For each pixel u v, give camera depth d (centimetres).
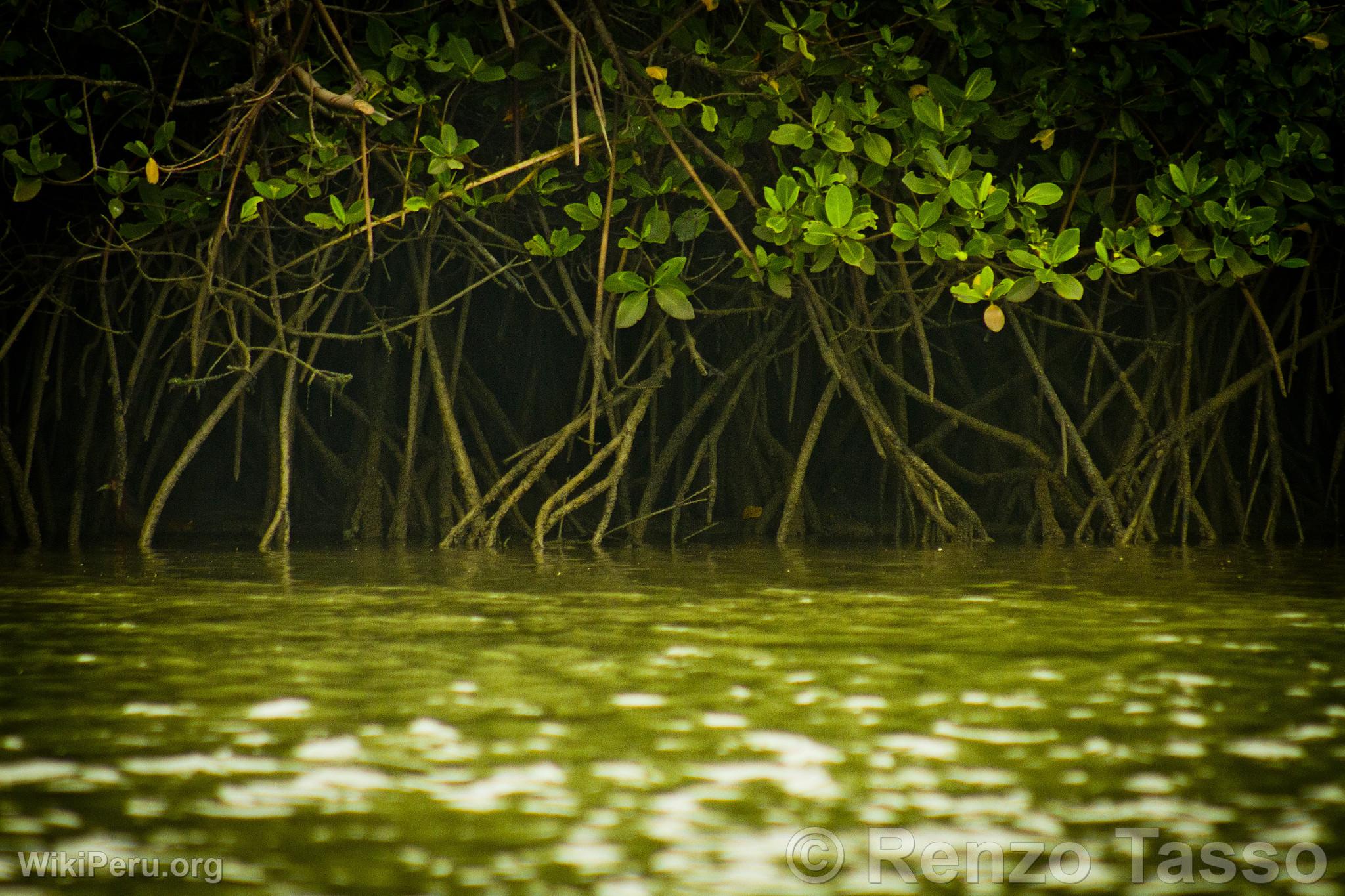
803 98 1567
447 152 1445
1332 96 1594
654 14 1614
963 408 2070
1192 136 1677
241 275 1766
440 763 527
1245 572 1272
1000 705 625
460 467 1738
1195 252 1562
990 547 1670
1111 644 796
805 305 1775
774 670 709
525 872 411
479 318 2086
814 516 1936
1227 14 1557
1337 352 2177
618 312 1457
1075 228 1480
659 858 424
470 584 1138
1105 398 1842
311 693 647
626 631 845
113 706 620
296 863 418
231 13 1446
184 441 1988
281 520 1622
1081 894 400
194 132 1683
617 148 1541
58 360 1809
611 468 1703
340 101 1285
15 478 1705
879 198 1634
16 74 1548
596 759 532
